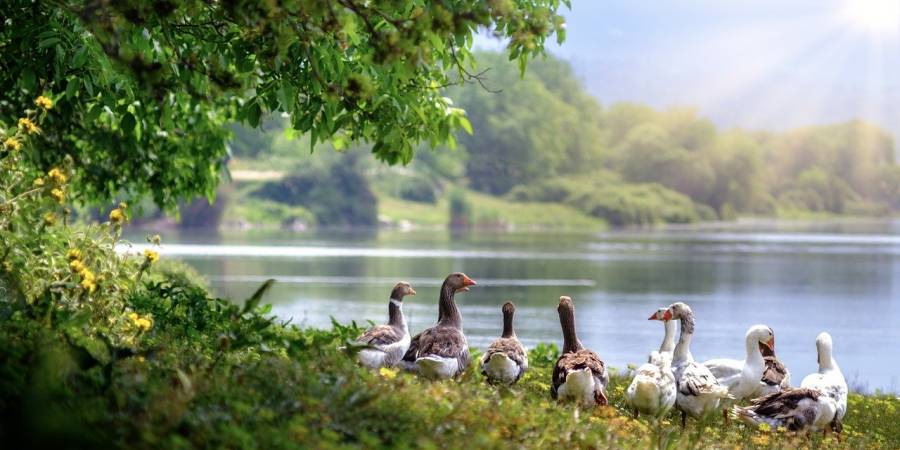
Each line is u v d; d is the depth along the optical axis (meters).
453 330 12.76
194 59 9.77
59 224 11.80
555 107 197.50
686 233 150.75
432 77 14.79
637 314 42.72
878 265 77.94
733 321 41.59
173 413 6.48
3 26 12.89
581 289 54.50
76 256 9.35
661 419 11.66
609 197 185.25
